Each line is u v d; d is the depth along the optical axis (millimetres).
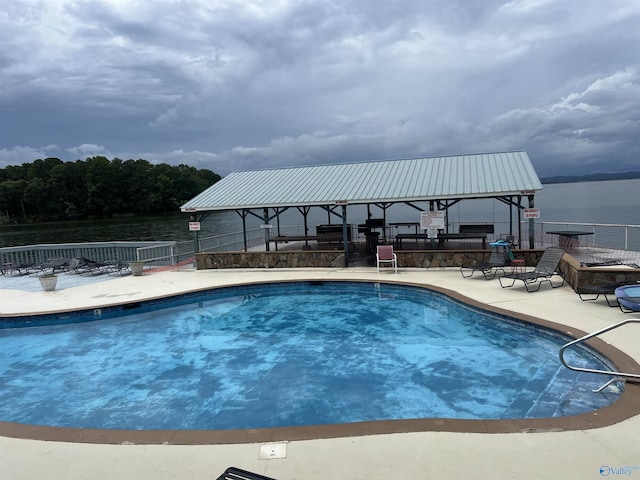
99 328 10680
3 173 100875
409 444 4266
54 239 50156
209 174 133875
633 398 5023
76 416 6383
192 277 15125
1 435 4836
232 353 8672
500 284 11516
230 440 4496
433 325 9789
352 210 75812
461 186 14352
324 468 3936
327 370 7570
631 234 16969
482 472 3775
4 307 11844
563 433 4355
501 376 6891
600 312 8539
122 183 97062
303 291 13438
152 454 4316
